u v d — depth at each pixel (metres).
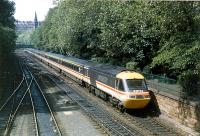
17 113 30.19
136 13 31.86
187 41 24.75
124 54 40.03
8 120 27.11
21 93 41.72
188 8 22.59
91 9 46.59
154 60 28.42
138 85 28.03
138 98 27.47
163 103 27.78
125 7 35.72
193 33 24.55
